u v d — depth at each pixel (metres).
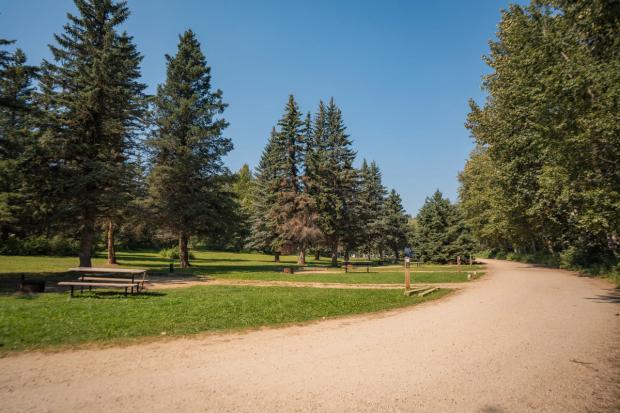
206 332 8.25
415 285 18.92
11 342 7.03
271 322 9.35
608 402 4.45
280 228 40.19
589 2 9.98
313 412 4.11
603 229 15.56
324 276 24.70
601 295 14.51
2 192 17.56
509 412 4.15
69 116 21.33
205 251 70.38
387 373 5.50
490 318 9.96
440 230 48.78
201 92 32.47
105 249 54.03
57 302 11.38
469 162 47.94
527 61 13.48
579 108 10.96
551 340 7.52
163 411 4.12
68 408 4.21
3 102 18.59
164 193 28.80
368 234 52.47
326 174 42.88
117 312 9.91
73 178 20.08
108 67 21.84
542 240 43.72
